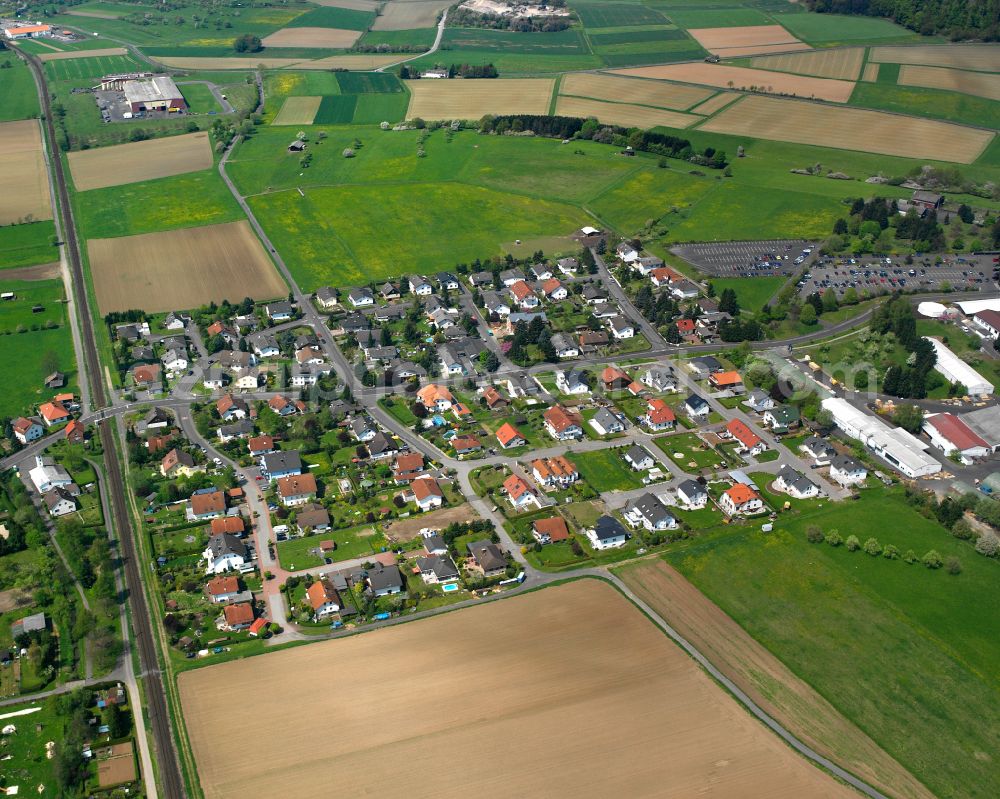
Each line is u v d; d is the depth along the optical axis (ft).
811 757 422.82
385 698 451.53
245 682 464.24
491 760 416.67
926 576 536.01
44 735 439.22
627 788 403.54
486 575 535.60
